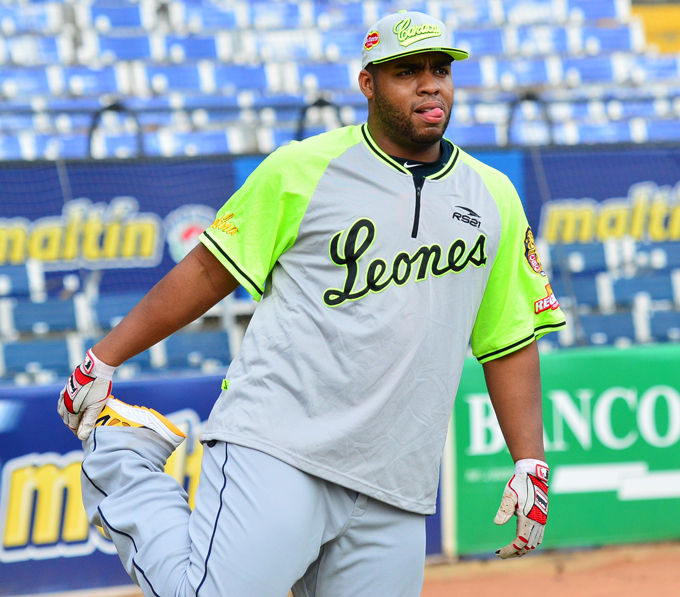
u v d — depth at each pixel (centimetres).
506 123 2248
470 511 1523
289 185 618
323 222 611
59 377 2023
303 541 605
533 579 1460
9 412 1345
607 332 2209
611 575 1475
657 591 1408
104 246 2036
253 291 627
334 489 624
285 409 609
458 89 2956
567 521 1552
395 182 621
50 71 2812
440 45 599
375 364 604
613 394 1571
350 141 638
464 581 1455
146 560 623
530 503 657
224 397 645
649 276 2255
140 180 2033
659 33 3362
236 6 3155
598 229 2212
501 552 666
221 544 598
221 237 630
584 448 1556
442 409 641
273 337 620
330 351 606
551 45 3212
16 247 1998
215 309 2056
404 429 621
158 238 2045
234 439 615
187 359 2031
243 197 635
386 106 617
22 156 2511
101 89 2833
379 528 641
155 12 3080
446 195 632
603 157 2202
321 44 3117
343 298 607
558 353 1555
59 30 2967
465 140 2602
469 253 631
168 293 643
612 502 1569
